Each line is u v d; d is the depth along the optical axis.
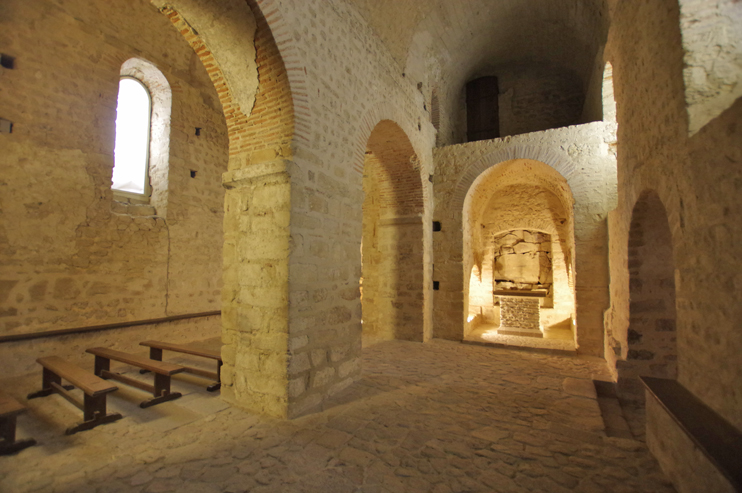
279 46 3.21
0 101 4.11
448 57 7.86
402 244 7.03
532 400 3.75
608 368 5.02
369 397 3.77
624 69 3.89
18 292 4.21
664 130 2.69
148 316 5.61
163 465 2.44
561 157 6.23
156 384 3.51
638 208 3.58
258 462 2.50
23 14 4.30
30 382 3.99
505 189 9.73
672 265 3.78
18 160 4.23
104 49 5.08
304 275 3.43
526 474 2.41
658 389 2.45
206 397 3.71
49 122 4.50
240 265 3.57
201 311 6.46
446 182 7.29
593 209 5.98
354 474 2.38
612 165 5.92
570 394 3.94
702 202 2.12
